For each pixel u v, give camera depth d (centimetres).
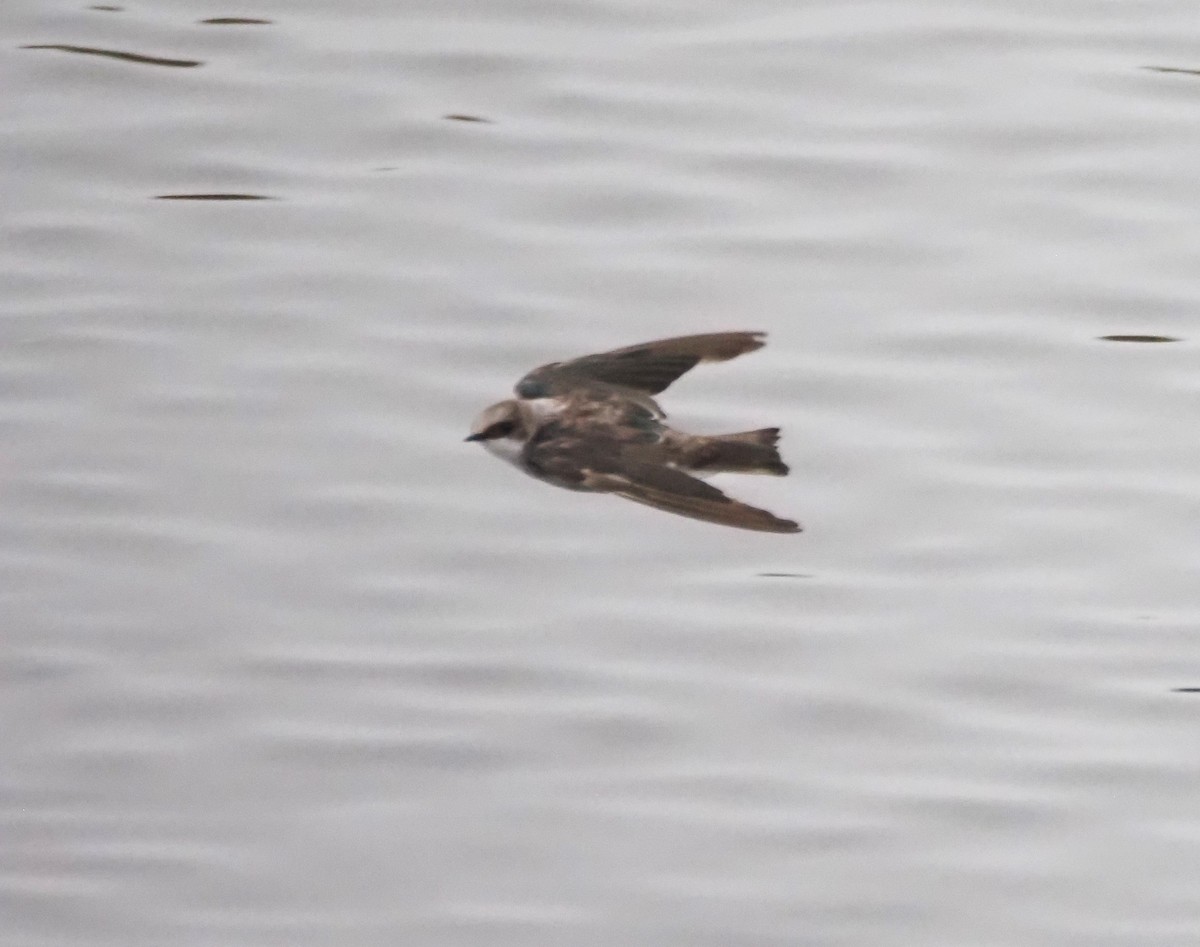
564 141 1966
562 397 942
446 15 2111
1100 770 1491
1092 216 1888
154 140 1997
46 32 2111
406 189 1933
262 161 1969
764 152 1950
